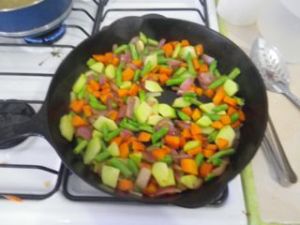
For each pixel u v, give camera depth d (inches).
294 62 16.1
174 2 18.2
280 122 14.2
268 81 15.3
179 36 15.9
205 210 11.7
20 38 16.4
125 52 15.7
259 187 12.5
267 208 12.0
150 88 14.6
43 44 16.4
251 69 14.1
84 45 14.7
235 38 17.1
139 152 12.7
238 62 14.8
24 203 11.8
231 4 16.8
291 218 11.8
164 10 17.7
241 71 14.7
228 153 12.7
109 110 14.1
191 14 17.7
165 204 11.5
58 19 15.6
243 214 11.7
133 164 12.4
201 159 12.6
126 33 15.7
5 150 13.4
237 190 12.1
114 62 15.3
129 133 13.3
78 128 13.4
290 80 15.6
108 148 12.8
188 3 18.1
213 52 15.6
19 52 16.5
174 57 15.6
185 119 13.9
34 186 12.5
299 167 13.1
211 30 15.1
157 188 11.8
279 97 14.9
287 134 13.9
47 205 11.8
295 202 12.2
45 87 15.2
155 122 13.7
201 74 15.1
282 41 16.2
